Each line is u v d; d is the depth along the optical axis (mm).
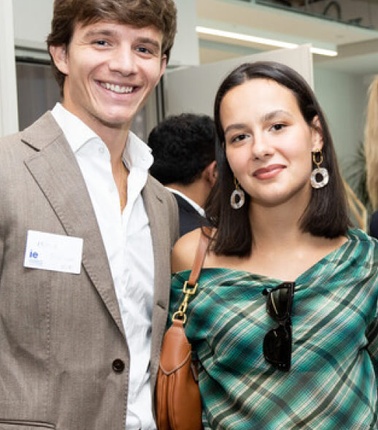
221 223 1792
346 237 1751
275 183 1610
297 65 3760
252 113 1616
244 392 1581
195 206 2506
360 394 1561
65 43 1583
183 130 2771
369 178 2074
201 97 4523
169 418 1663
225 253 1776
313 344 1562
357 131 12711
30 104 4254
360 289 1626
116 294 1549
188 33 5074
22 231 1439
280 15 7387
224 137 1729
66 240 1485
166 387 1654
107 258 1537
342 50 10383
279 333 1572
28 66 4219
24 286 1439
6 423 1418
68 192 1518
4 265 1443
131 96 1587
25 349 1450
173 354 1670
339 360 1562
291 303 1591
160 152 2803
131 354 1619
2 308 1447
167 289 1712
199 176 2781
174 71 4719
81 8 1493
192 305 1715
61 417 1460
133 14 1498
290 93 1645
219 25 7805
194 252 1812
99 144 1605
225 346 1627
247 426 1554
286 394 1548
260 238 1752
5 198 1444
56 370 1459
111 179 1623
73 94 1590
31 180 1486
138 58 1570
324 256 1692
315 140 1721
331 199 1724
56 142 1554
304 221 1717
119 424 1525
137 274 1657
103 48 1533
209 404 1651
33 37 4094
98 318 1511
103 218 1599
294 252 1725
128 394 1578
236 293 1681
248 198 1764
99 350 1509
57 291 1464
